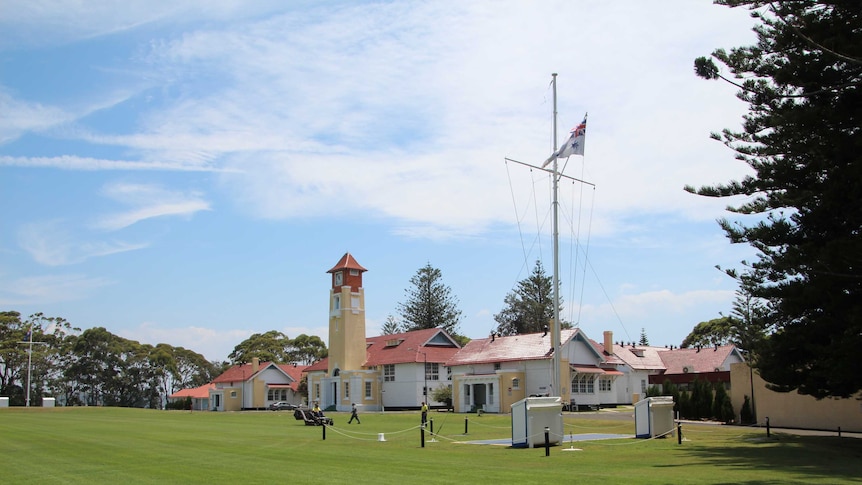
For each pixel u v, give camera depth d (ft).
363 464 70.38
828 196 80.89
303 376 313.73
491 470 63.87
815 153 83.05
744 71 88.58
